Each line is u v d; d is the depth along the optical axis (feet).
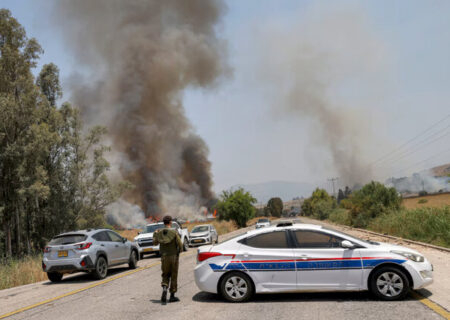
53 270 34.81
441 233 51.44
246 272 22.36
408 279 21.30
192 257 52.31
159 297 25.23
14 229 73.51
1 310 24.11
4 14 73.67
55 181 73.51
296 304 20.93
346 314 18.30
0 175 67.56
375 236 69.92
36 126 65.92
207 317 18.98
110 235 40.88
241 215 178.70
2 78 68.95
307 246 22.39
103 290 29.55
